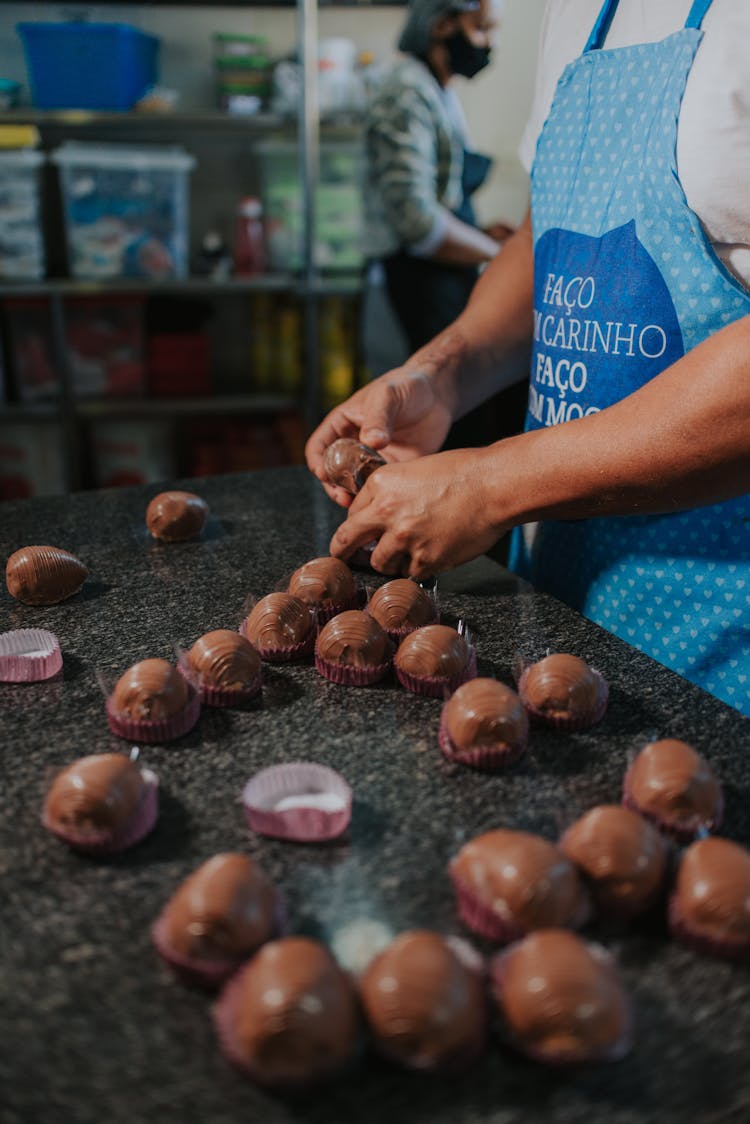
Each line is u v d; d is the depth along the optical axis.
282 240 3.11
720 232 0.91
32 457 3.24
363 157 2.55
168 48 3.12
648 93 0.93
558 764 0.75
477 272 2.47
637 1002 0.54
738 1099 0.48
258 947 0.55
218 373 3.48
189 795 0.71
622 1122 0.47
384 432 1.09
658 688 0.86
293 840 0.66
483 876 0.58
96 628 0.96
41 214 3.08
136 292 3.07
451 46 2.31
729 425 0.78
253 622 0.91
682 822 0.66
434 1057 0.49
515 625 0.98
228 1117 0.47
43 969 0.55
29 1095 0.48
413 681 0.84
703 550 0.95
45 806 0.67
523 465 0.90
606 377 1.02
